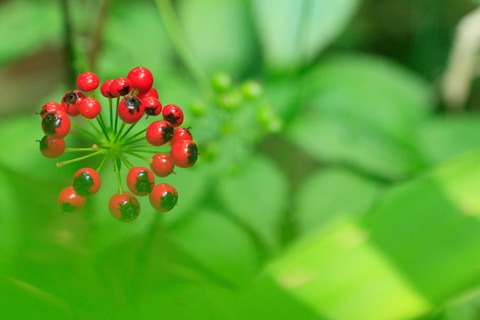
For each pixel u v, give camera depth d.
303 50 0.58
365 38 0.98
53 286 0.40
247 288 0.44
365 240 0.46
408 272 0.45
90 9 0.69
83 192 0.43
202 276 0.43
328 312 0.44
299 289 0.45
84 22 0.68
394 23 0.98
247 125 0.57
